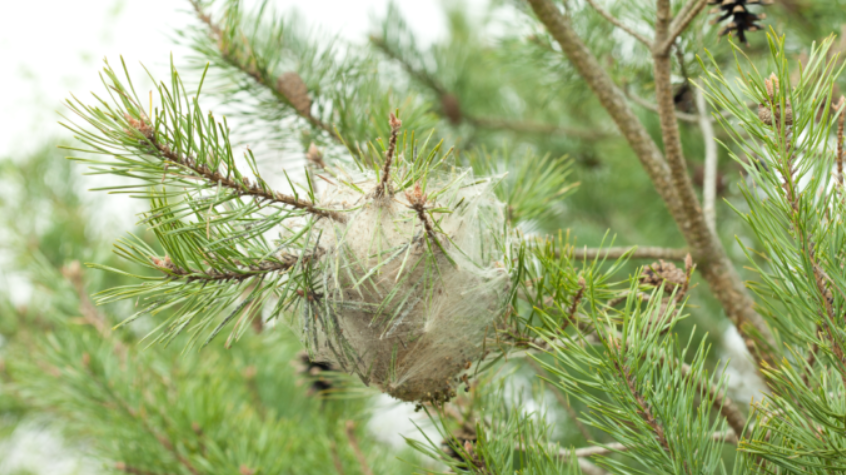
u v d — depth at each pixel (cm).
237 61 150
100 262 205
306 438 167
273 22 152
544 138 264
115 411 161
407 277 126
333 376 146
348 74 154
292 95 150
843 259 121
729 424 137
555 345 127
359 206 124
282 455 159
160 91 120
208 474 156
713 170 150
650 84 162
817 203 121
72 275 192
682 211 146
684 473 124
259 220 123
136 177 121
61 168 295
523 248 128
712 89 120
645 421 125
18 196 277
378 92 156
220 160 122
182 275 123
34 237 253
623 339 125
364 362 128
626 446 126
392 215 125
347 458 163
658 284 135
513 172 193
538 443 129
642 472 125
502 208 135
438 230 125
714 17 151
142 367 170
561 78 174
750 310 144
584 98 183
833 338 122
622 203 271
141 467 158
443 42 246
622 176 246
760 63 152
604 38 166
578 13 164
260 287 125
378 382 129
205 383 179
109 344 169
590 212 279
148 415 162
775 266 124
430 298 126
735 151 185
